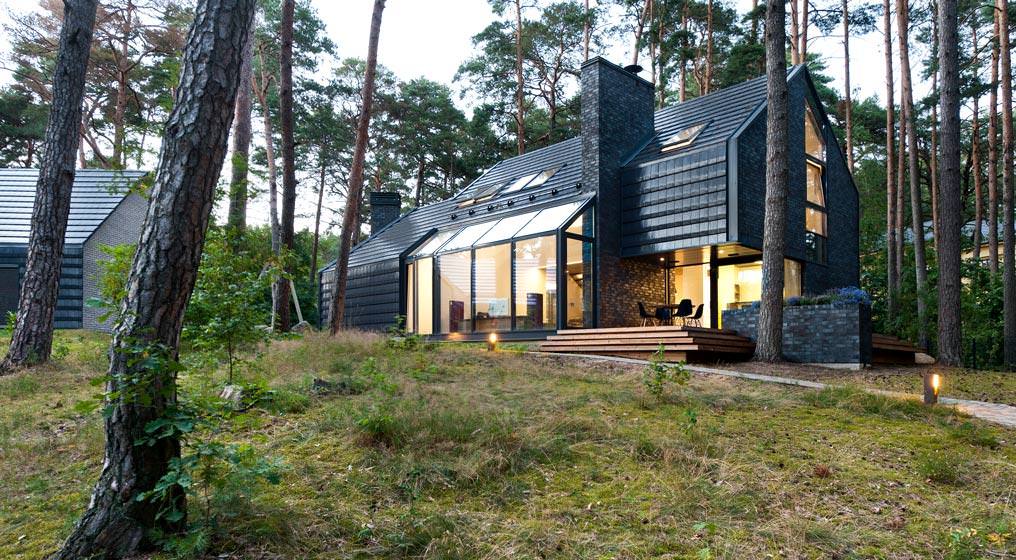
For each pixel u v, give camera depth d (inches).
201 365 239.8
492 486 168.6
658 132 668.7
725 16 956.6
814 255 626.2
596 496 163.9
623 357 468.8
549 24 1096.8
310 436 198.5
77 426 210.4
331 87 1258.6
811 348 454.6
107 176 714.2
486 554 130.7
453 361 372.2
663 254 593.3
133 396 117.5
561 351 517.0
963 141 1008.9
